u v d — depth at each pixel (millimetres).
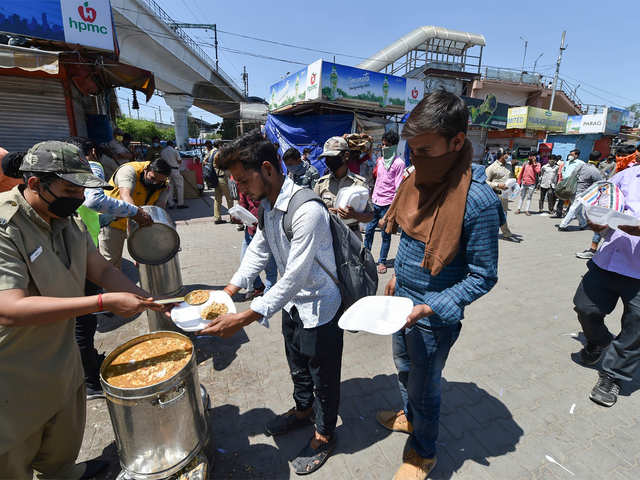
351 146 4062
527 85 27266
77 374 1851
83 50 7504
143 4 19484
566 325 3891
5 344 1452
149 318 3309
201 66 29844
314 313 1901
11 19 6652
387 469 2141
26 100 7137
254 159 1690
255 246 2229
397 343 2061
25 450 1651
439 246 1517
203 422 1985
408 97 11070
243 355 3316
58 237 1645
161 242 3113
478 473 2100
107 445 2330
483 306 4348
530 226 9062
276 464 2188
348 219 3062
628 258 2469
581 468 2135
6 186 2328
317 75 9117
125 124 47562
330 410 2102
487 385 2898
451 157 1438
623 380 2857
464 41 27094
